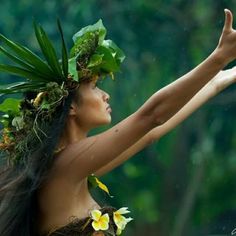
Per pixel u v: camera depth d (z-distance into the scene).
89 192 8.59
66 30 20.78
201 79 7.77
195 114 22.11
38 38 8.11
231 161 23.16
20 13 21.45
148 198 22.77
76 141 8.30
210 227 24.83
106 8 21.36
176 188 22.62
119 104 21.62
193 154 22.41
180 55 21.88
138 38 21.81
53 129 8.16
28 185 8.12
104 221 8.20
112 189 22.83
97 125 8.37
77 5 21.02
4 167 8.27
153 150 22.77
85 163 8.11
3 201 8.15
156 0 21.67
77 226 8.20
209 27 21.73
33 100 8.30
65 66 8.15
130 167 22.66
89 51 8.34
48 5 21.20
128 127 7.97
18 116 8.30
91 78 8.37
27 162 8.13
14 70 8.24
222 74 9.19
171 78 21.94
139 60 21.86
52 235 8.24
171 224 22.70
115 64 8.38
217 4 21.67
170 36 21.86
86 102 8.32
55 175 8.20
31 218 8.30
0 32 21.45
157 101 7.87
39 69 8.20
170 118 8.20
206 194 24.09
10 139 8.28
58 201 8.24
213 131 22.55
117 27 21.53
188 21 21.83
